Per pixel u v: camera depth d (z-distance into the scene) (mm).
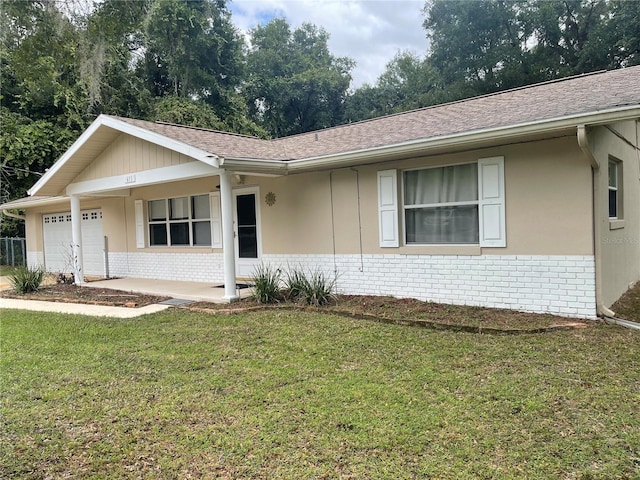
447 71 27609
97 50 8070
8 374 4898
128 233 12961
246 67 32094
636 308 6914
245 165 8055
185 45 23953
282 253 9633
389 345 5484
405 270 7949
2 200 18688
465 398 3869
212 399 4047
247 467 2953
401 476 2793
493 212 6902
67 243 15203
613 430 3270
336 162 8047
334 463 2959
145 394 4219
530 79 24031
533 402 3746
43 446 3334
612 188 7695
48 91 18125
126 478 2898
